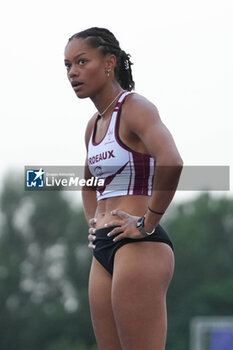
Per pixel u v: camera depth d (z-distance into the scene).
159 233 12.72
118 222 12.62
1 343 169.25
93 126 14.16
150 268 12.35
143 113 12.52
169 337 160.12
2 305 171.50
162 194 12.19
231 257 174.25
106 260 12.87
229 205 180.38
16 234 188.62
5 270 173.88
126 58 13.54
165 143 12.24
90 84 13.03
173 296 165.62
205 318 160.12
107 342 13.05
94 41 13.02
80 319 166.88
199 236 171.25
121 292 12.34
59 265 187.75
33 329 168.88
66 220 189.50
